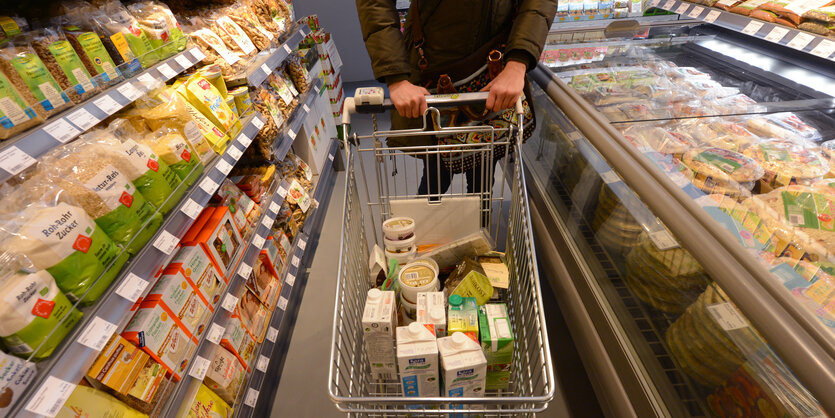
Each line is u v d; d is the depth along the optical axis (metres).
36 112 0.98
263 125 2.05
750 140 1.35
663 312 1.25
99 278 0.96
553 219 2.02
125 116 1.35
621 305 1.45
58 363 0.81
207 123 1.60
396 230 1.40
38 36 1.09
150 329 1.09
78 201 0.97
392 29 1.50
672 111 1.60
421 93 1.30
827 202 1.02
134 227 1.10
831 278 0.86
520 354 1.19
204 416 1.24
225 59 1.90
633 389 1.26
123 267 1.06
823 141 1.34
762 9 1.65
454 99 1.26
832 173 1.17
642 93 1.79
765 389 0.90
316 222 2.85
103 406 0.93
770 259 0.97
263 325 1.77
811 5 1.46
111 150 1.12
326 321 2.15
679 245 1.12
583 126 1.55
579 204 1.85
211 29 1.97
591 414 1.62
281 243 2.17
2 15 1.20
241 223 1.72
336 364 0.90
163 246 1.18
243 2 2.31
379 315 1.06
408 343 0.97
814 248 0.93
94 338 0.90
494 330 1.06
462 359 0.95
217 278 1.45
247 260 1.67
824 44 1.35
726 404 1.03
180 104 1.46
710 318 1.04
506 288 1.33
